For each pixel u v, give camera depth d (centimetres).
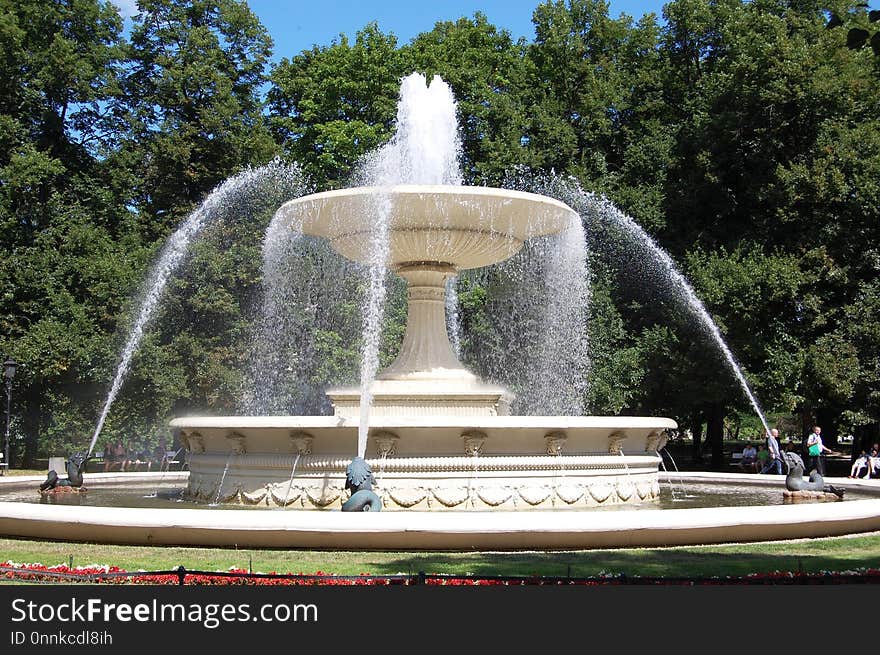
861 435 2655
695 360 2352
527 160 2616
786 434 4209
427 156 1348
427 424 978
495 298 2495
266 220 2488
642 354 2453
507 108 2708
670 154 2691
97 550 752
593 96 2795
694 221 2617
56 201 2555
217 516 754
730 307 2205
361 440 974
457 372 1173
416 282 1201
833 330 2256
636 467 1116
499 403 1203
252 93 2978
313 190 2781
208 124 2653
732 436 5347
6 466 2264
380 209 1072
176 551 746
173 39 2795
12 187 2388
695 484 1506
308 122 2969
